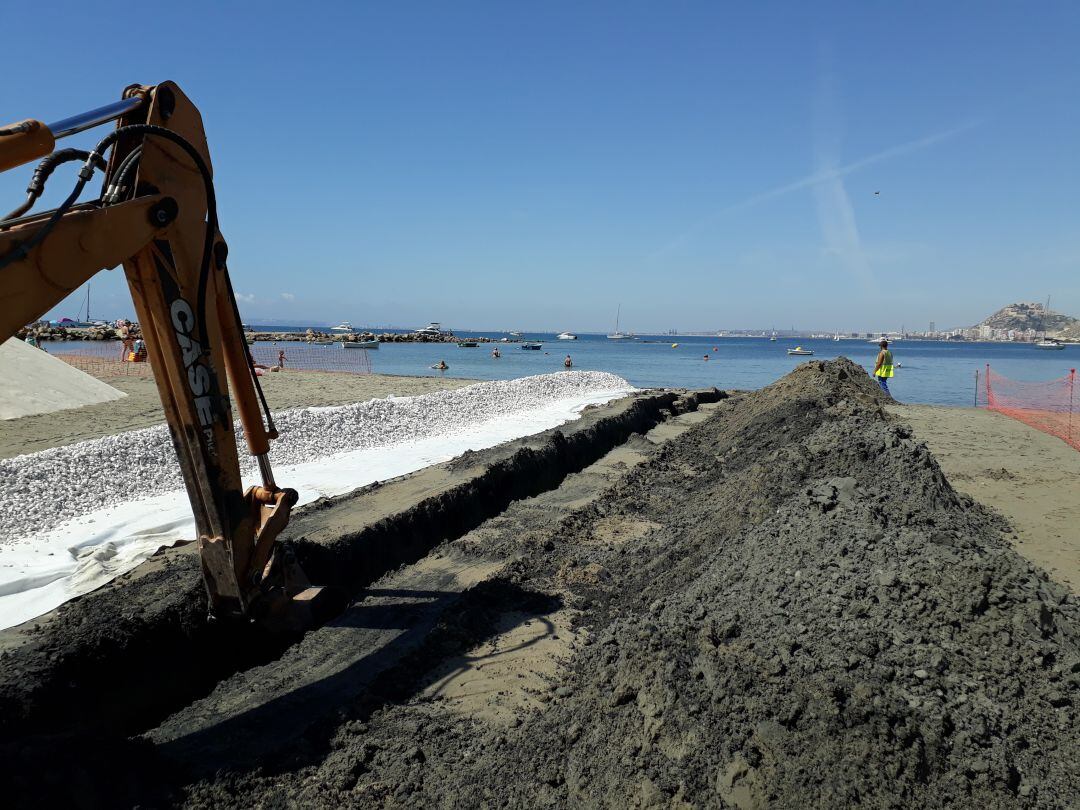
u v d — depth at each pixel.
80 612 5.03
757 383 34.06
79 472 8.53
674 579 6.12
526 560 7.12
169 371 4.17
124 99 3.88
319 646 5.45
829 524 5.26
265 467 5.04
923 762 3.23
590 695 4.05
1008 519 8.59
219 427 4.45
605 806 3.32
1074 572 6.78
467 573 6.98
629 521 8.63
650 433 14.90
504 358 53.12
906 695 3.62
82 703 4.40
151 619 4.99
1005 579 4.26
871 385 15.63
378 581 6.80
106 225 3.58
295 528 6.98
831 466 7.27
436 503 8.12
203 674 5.23
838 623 4.17
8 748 3.42
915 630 4.15
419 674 5.08
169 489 8.78
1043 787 3.28
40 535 6.92
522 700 4.73
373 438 12.45
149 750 4.01
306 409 13.34
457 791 3.72
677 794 3.20
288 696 4.77
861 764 3.15
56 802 3.25
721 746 3.33
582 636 5.66
